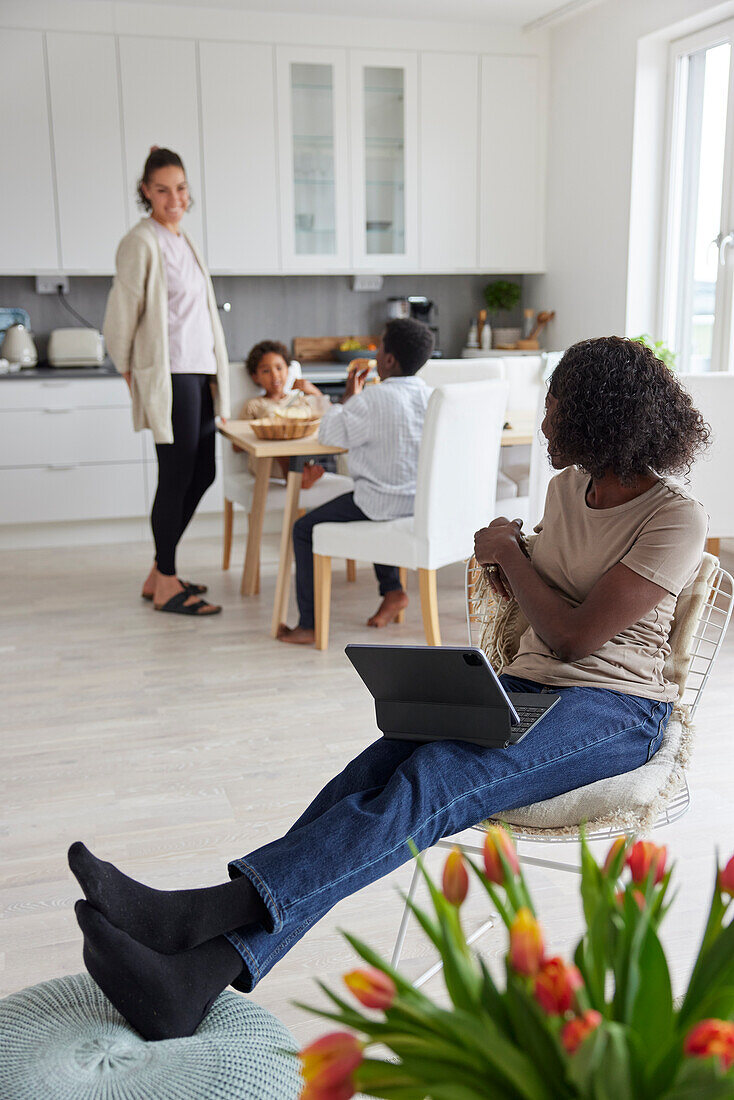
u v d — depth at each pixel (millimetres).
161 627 3709
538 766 1427
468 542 3295
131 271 3551
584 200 5227
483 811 1409
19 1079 1053
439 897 645
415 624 3674
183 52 4898
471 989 618
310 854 1298
